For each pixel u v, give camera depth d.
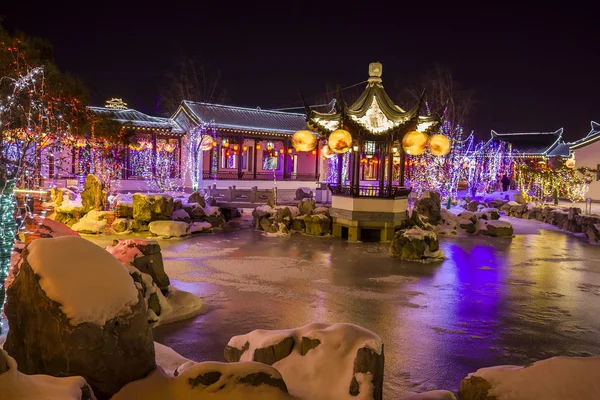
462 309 9.52
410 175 35.72
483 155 45.28
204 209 19.83
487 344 7.62
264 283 11.13
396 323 8.54
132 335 3.67
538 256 15.73
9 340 3.89
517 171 40.97
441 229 20.09
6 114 18.39
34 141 20.41
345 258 14.36
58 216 19.39
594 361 3.53
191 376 3.56
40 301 3.61
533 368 3.59
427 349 7.32
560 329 8.45
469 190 38.12
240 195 28.23
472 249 16.84
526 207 27.91
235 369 3.60
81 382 3.23
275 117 40.47
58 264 3.73
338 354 4.30
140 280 8.11
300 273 12.24
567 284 11.88
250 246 16.08
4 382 2.92
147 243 8.68
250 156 40.19
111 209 20.16
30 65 18.95
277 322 8.39
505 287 11.39
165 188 34.12
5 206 7.54
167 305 8.42
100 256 3.89
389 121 17.98
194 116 35.31
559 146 52.94
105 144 26.00
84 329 3.49
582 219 20.95
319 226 18.56
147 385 3.59
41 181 28.25
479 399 3.62
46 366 3.56
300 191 30.14
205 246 15.92
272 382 3.65
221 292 10.26
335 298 10.01
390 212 17.67
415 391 5.89
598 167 40.19
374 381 4.05
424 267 13.41
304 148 18.08
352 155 18.02
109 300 3.63
